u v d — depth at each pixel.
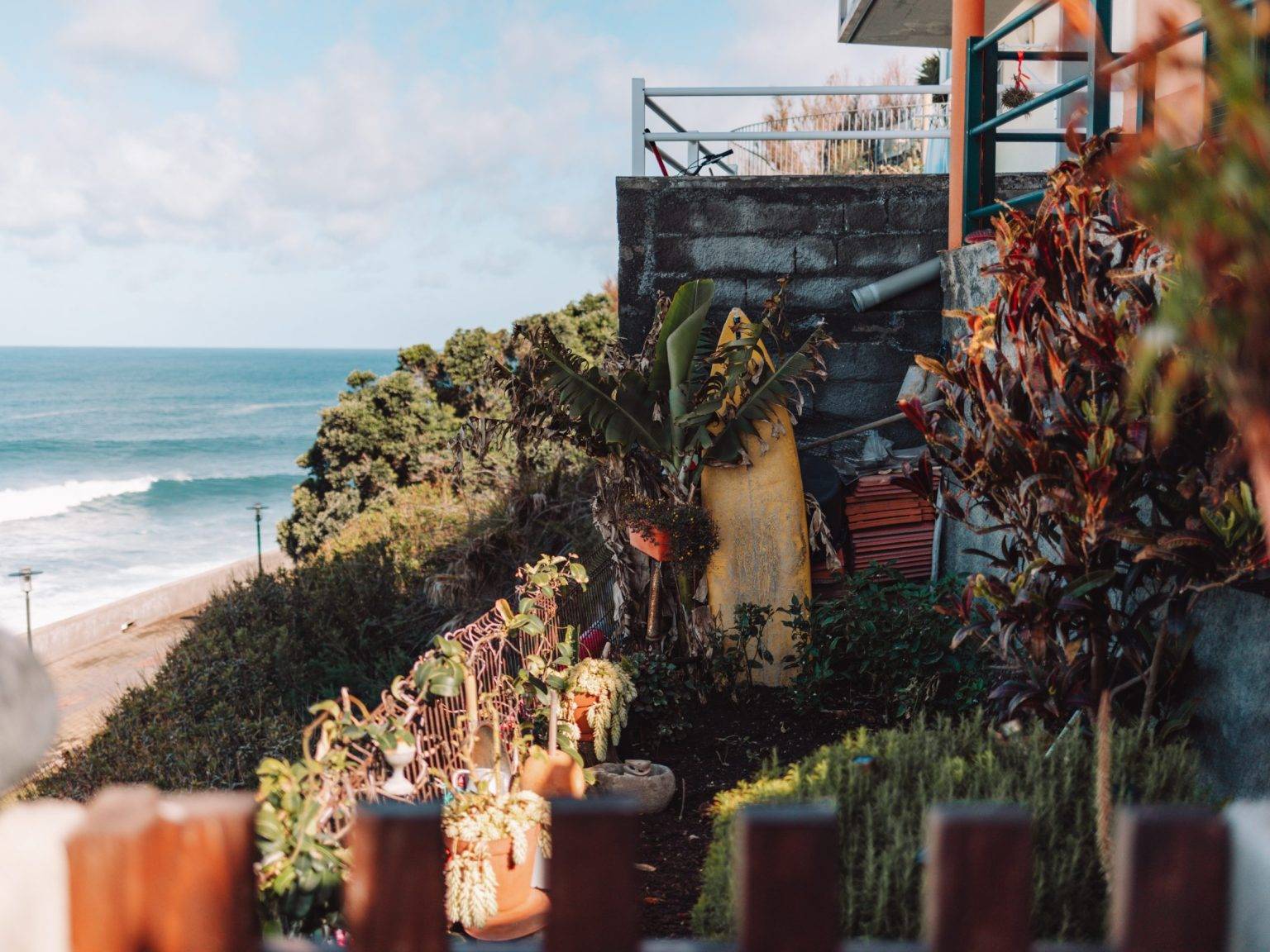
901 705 5.75
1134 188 1.49
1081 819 2.94
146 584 55.59
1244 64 1.34
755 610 6.66
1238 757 3.87
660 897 4.27
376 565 14.79
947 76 13.58
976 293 7.05
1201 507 3.35
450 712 4.47
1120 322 3.46
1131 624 3.88
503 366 7.25
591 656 6.16
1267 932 1.35
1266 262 1.36
